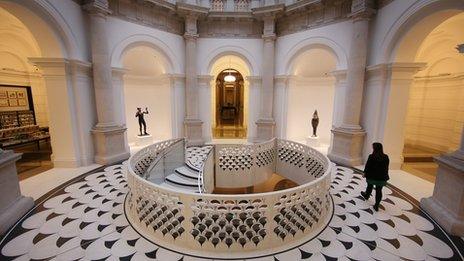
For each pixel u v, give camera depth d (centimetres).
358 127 730
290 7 882
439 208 412
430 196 480
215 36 1002
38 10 539
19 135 929
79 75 666
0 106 971
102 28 688
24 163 734
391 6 613
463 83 839
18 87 1034
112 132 748
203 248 331
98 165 719
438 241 354
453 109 889
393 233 375
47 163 733
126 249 333
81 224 395
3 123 969
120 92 821
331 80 1065
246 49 1011
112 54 770
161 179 625
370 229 386
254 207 323
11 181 408
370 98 710
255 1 983
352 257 320
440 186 421
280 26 963
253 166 737
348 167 723
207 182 650
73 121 673
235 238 342
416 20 550
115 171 664
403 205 471
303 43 895
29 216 417
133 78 1058
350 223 404
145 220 372
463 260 315
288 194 337
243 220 344
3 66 967
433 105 973
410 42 599
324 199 396
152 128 1144
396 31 599
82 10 668
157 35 896
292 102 1084
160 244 343
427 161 790
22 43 970
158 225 361
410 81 642
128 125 1079
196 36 970
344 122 763
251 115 1068
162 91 1117
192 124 1023
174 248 335
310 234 368
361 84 712
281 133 1024
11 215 388
